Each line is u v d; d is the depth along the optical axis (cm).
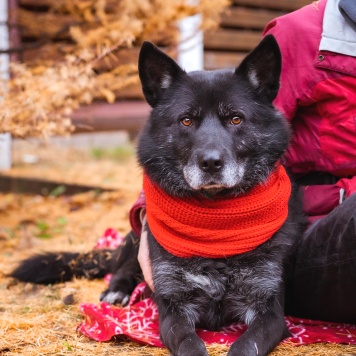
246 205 424
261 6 1438
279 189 438
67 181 1158
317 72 450
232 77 449
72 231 835
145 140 455
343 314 438
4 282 603
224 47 1378
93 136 1817
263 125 441
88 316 462
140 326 457
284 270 440
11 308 519
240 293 438
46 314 498
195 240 428
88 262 617
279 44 471
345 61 439
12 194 1108
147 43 456
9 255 722
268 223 427
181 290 435
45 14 1061
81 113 1158
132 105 1250
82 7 883
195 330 438
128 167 1361
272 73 447
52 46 1019
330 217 417
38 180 1119
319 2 473
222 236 422
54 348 419
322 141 460
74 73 713
